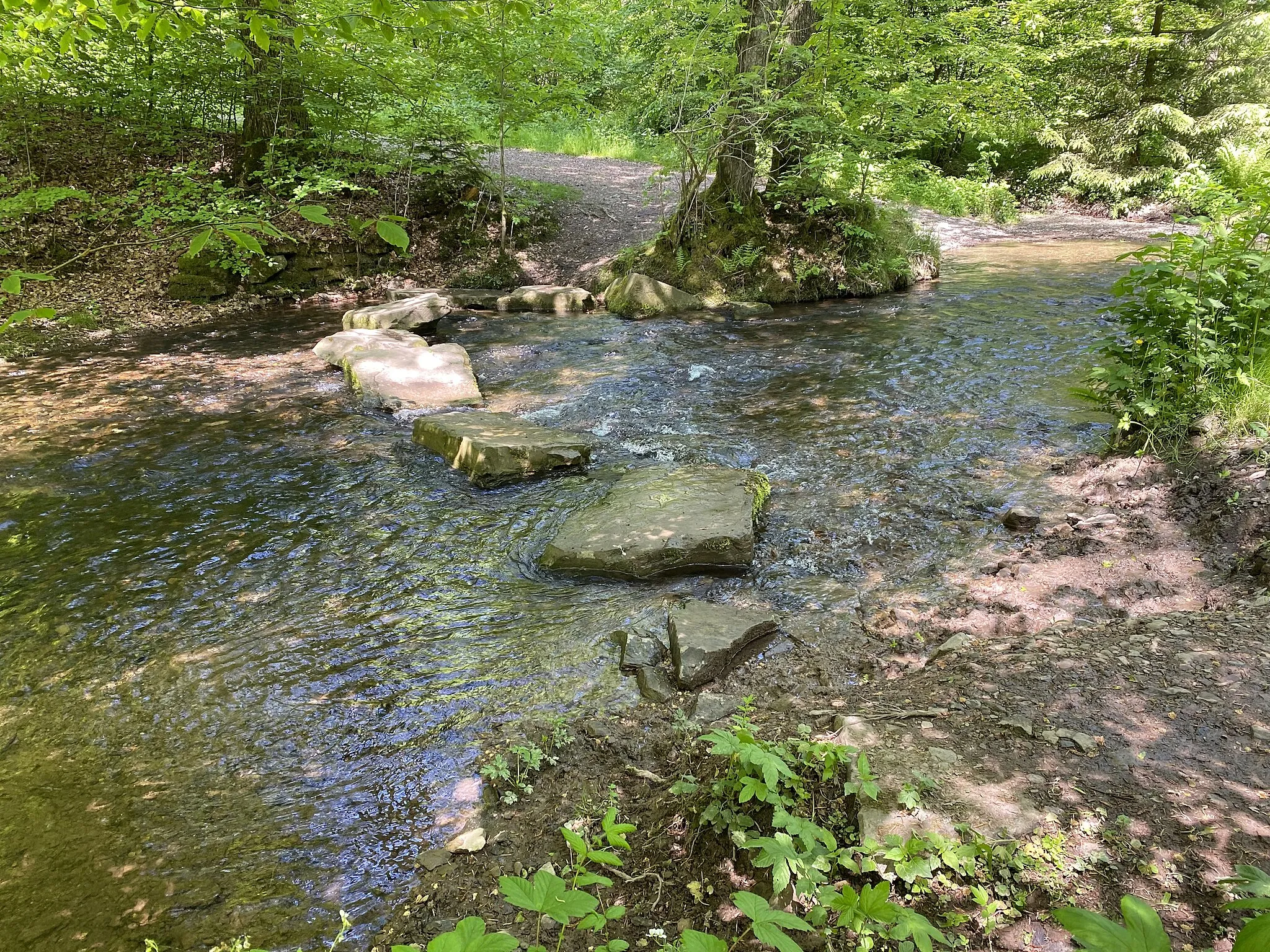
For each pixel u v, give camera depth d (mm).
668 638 3896
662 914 2191
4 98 11453
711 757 2770
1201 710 2578
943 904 1895
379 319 9766
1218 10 19281
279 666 3811
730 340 9672
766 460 6098
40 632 4094
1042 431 6184
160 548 4953
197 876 2619
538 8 12438
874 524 5023
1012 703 2727
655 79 12805
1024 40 15961
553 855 2572
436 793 2969
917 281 12422
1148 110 19109
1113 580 4027
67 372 8555
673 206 15344
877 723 2645
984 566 4402
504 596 4438
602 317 11258
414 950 1077
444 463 6242
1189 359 5012
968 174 22031
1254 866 1917
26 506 5477
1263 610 3268
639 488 5363
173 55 12258
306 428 6988
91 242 11617
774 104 10812
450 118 13219
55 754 3234
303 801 2955
